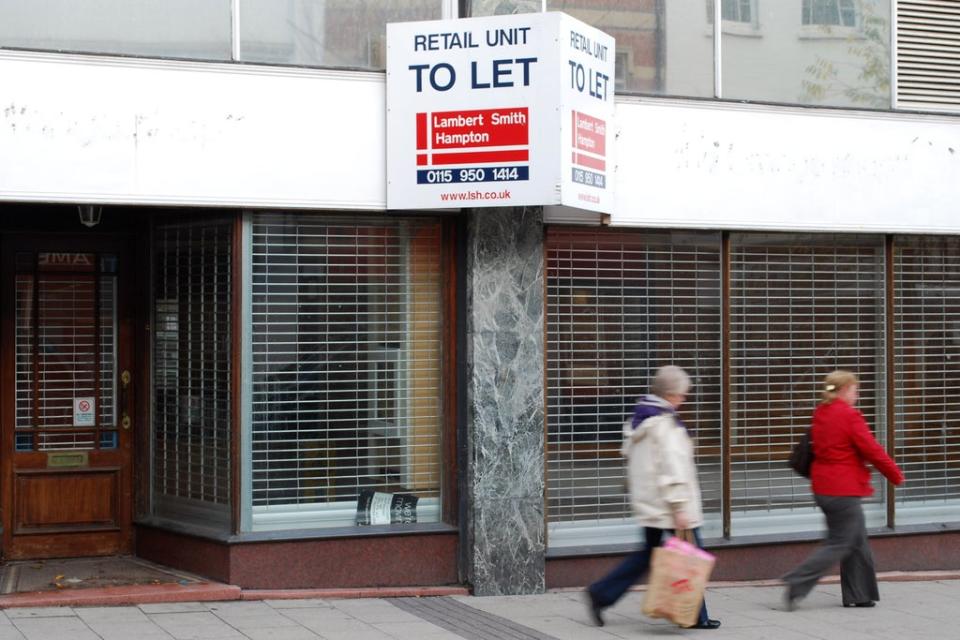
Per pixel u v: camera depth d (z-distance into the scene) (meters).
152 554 10.34
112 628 8.32
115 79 9.09
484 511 9.84
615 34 10.51
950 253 11.73
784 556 10.96
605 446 10.48
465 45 9.53
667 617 8.36
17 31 9.03
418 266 10.05
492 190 9.50
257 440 9.63
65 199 8.98
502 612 9.22
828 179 11.09
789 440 11.13
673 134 10.54
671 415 8.25
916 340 11.62
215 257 9.74
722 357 10.88
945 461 11.71
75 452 10.56
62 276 10.62
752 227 10.82
